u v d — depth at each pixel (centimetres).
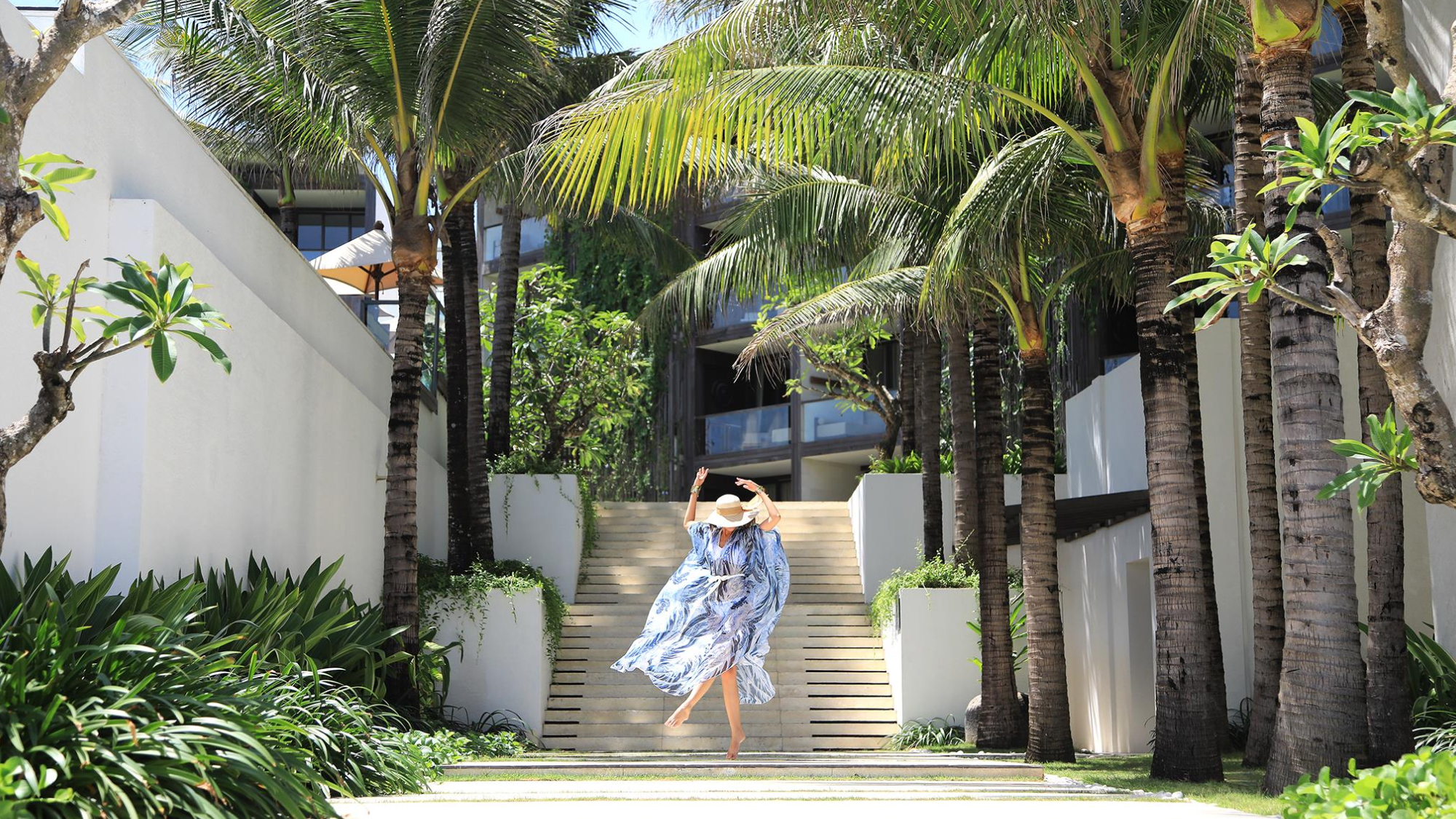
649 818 535
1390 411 434
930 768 830
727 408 2906
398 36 1096
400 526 1205
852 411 2644
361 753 702
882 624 1616
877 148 893
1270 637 1041
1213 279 430
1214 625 1188
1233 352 1370
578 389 2205
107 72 841
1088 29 823
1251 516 1073
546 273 2347
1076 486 1841
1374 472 430
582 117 834
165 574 847
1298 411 721
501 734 1223
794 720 1505
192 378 894
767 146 903
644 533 1988
